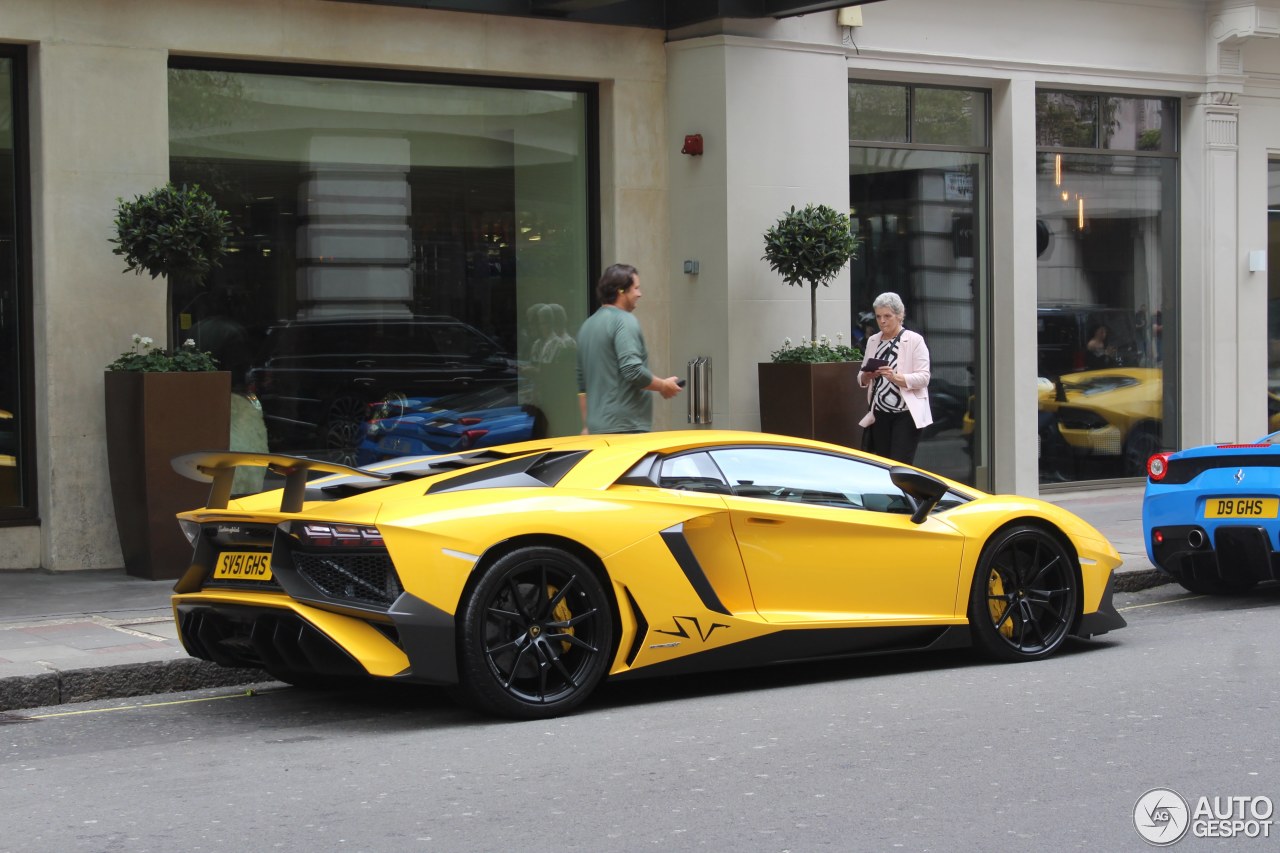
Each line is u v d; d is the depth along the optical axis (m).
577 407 12.62
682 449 6.78
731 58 12.26
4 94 10.29
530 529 6.12
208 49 10.71
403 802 4.96
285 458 6.04
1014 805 4.81
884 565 7.02
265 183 11.20
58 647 7.57
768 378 12.11
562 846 4.44
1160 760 5.35
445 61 11.64
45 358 10.20
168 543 9.81
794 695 6.71
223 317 11.00
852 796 4.94
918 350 10.90
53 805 5.04
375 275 11.65
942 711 6.26
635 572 6.36
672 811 4.79
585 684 6.27
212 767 5.55
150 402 9.67
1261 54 15.65
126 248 9.90
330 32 11.16
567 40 12.16
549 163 12.42
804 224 12.00
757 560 6.71
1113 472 15.12
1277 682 6.71
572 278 12.57
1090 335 14.88
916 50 13.32
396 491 6.34
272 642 6.09
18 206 10.33
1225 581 9.33
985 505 7.46
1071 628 7.58
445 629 5.91
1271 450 8.69
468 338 12.06
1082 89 14.60
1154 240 15.32
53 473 10.18
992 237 14.20
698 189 12.45
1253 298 15.69
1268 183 15.96
